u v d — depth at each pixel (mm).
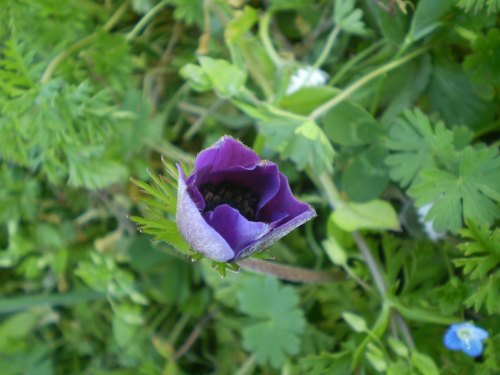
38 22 223
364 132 213
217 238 129
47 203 264
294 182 244
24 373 265
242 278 232
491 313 188
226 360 250
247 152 140
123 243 254
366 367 209
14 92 211
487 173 187
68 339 267
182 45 249
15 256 254
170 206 156
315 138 195
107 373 250
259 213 146
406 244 223
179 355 250
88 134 220
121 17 241
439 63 217
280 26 244
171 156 242
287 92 220
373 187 214
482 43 201
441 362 213
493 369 193
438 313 208
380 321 209
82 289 260
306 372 218
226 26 219
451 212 189
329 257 237
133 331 245
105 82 233
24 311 267
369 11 224
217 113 247
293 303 222
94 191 253
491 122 214
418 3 206
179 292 255
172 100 250
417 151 198
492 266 188
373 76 212
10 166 257
